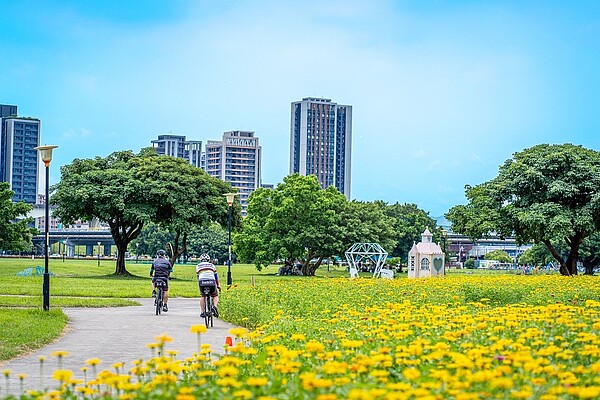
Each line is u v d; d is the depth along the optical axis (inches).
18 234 2369.6
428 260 2249.0
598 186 1724.9
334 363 326.0
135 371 339.3
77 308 1037.8
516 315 526.0
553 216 1728.6
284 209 2554.1
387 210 4067.4
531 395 278.5
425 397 258.7
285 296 953.5
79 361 567.2
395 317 569.0
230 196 1539.1
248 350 390.9
